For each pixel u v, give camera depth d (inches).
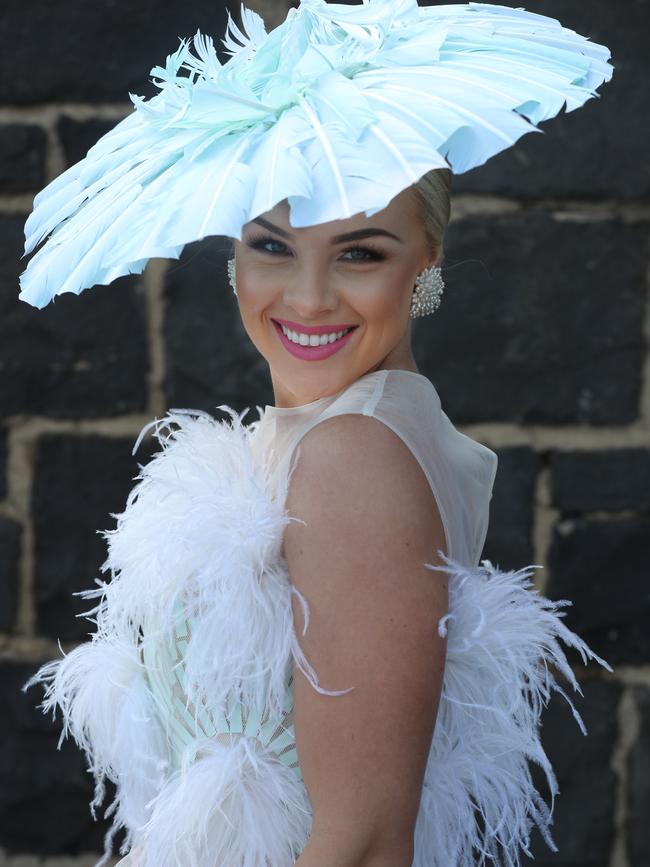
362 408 55.1
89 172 60.1
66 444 135.3
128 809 68.8
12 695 139.2
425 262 59.4
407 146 46.2
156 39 129.0
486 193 129.5
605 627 136.2
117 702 68.6
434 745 60.9
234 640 56.4
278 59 56.0
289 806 59.1
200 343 133.5
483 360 131.7
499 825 62.5
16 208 131.7
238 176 46.9
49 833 141.8
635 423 132.9
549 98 49.6
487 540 134.8
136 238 48.1
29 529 136.9
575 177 128.8
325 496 53.3
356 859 52.2
